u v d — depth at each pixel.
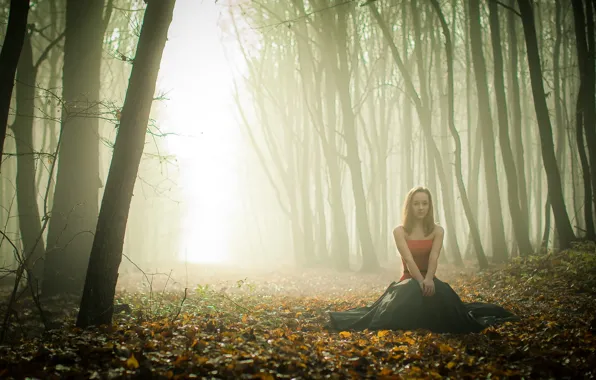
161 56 6.73
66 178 12.23
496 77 18.05
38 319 8.80
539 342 5.59
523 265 13.55
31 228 15.11
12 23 7.08
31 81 15.24
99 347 4.95
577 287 10.38
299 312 8.70
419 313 6.49
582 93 15.70
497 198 19.14
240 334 5.98
